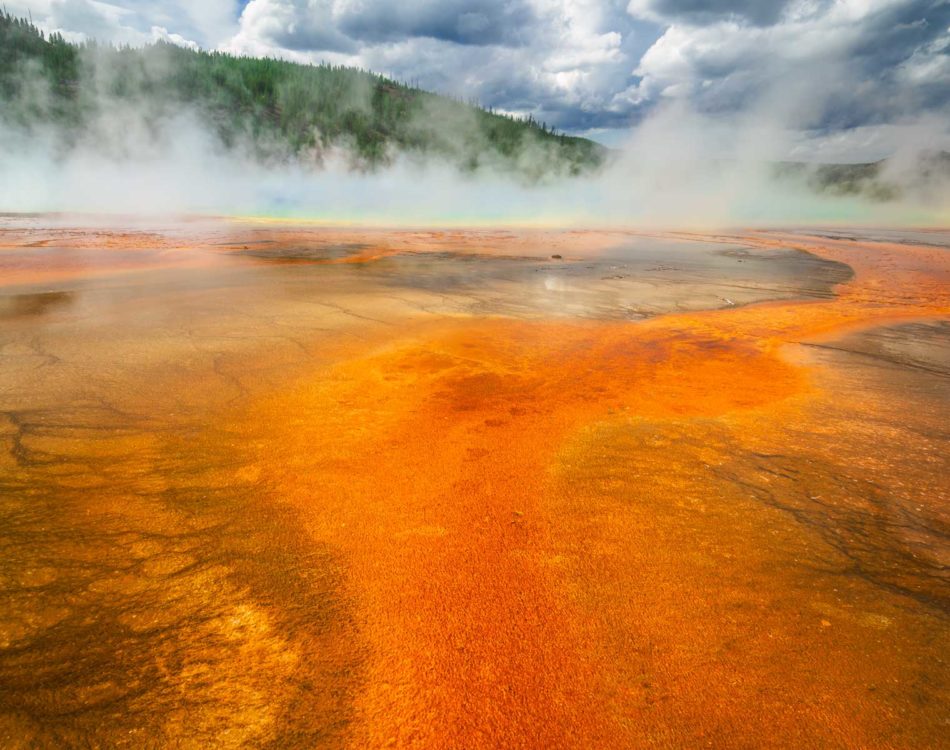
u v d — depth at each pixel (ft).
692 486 9.48
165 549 7.42
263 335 18.94
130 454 10.12
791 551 7.67
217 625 6.11
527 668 5.65
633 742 4.85
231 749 4.71
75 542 7.49
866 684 5.44
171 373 14.69
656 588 6.88
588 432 11.83
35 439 10.57
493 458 10.51
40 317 20.59
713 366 17.07
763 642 5.99
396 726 4.99
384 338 19.24
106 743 4.72
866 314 25.57
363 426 11.77
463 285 31.86
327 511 8.51
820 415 12.91
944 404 13.78
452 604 6.57
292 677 5.47
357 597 6.64
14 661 5.51
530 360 17.34
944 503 9.02
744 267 42.37
